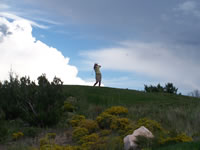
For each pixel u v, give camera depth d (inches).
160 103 729.0
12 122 592.1
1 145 464.4
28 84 639.1
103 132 462.0
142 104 710.5
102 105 713.0
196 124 471.5
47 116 563.2
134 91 959.0
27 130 520.1
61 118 608.4
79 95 815.7
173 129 433.7
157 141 361.7
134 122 502.0
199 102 701.3
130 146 358.0
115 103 736.3
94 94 853.2
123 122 475.8
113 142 386.6
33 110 594.6
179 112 553.9
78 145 423.2
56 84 641.6
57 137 486.3
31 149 412.2
